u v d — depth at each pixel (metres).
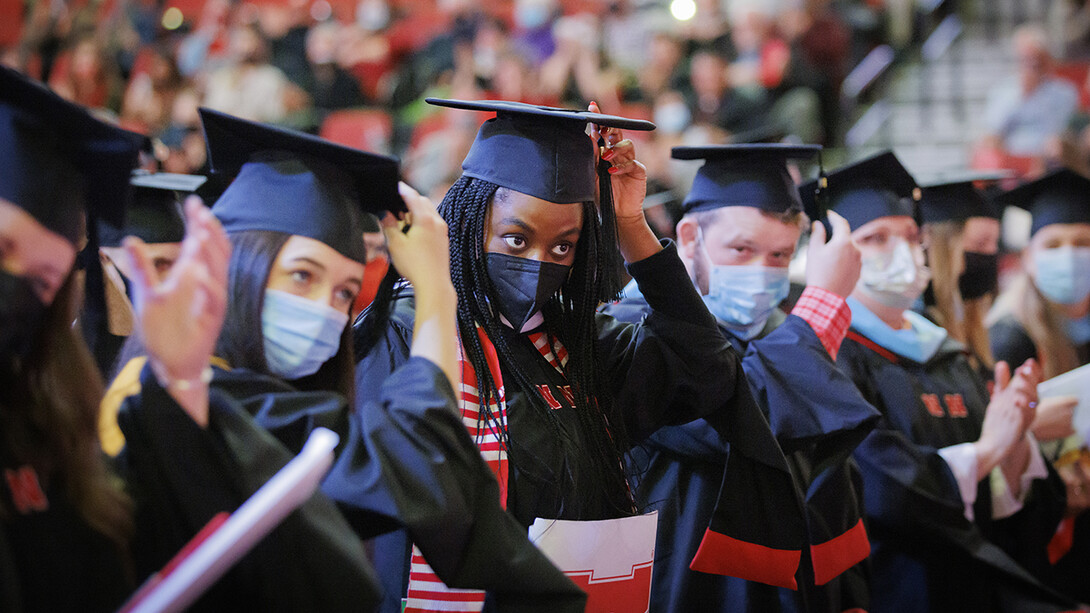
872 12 19.67
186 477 2.94
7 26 18.52
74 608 2.81
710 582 5.07
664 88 16.91
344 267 3.36
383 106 18.56
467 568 3.38
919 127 18.69
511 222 3.99
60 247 2.75
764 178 5.17
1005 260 11.30
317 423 3.30
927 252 6.70
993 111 17.33
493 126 4.13
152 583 2.60
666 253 4.57
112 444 3.12
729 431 4.69
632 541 4.20
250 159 3.46
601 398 4.43
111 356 4.36
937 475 5.80
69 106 2.71
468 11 18.83
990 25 20.12
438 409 3.37
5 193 2.63
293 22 19.20
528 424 4.11
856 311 6.06
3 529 2.66
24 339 2.74
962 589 5.89
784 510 4.75
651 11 19.12
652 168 13.66
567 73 17.06
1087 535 6.76
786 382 4.95
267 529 2.62
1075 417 6.74
